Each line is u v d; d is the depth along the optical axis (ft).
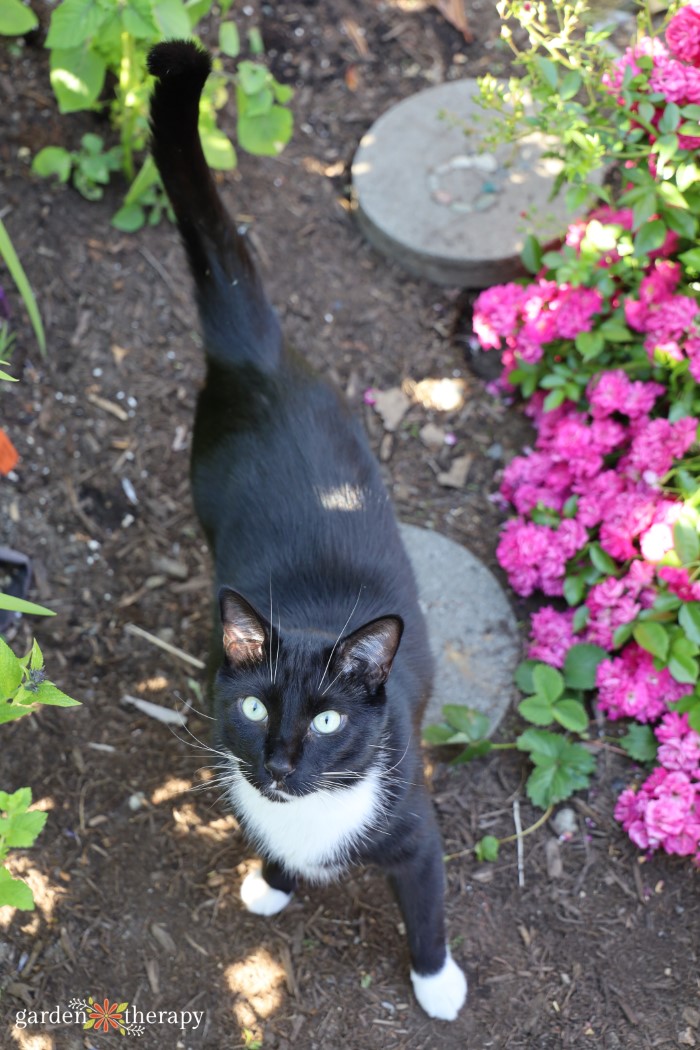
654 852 4.46
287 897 4.36
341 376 5.26
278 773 3.76
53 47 4.70
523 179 5.47
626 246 4.62
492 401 5.26
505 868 4.45
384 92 5.83
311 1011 4.22
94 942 4.27
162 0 4.69
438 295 5.43
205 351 4.52
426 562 4.91
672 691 4.51
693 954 4.30
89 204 5.33
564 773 4.49
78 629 4.74
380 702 3.84
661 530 4.40
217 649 4.22
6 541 4.80
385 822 3.94
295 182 5.59
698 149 4.47
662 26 4.54
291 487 4.24
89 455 5.01
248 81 5.01
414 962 4.20
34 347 5.08
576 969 4.29
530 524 4.86
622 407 4.71
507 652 4.76
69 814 4.44
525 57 4.59
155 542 4.92
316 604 4.11
